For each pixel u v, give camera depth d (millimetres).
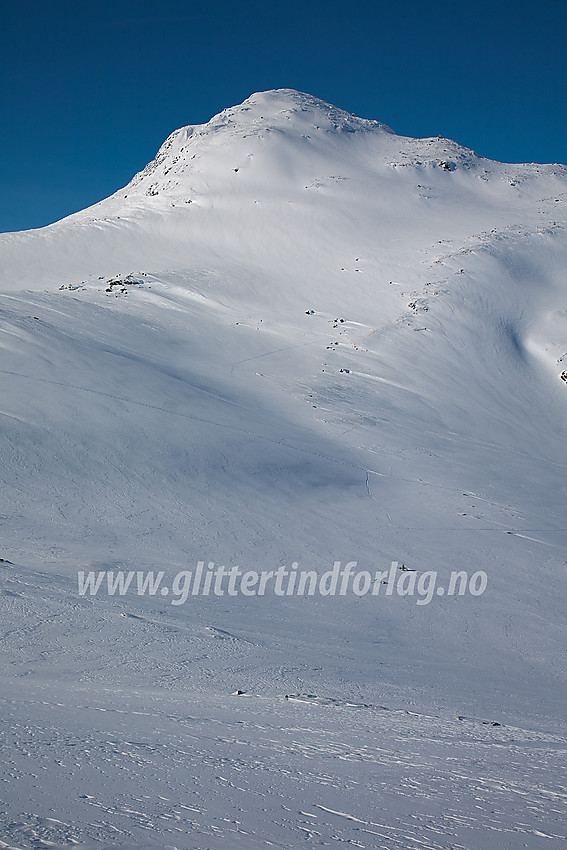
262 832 3379
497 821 3979
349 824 3676
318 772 4918
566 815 4258
